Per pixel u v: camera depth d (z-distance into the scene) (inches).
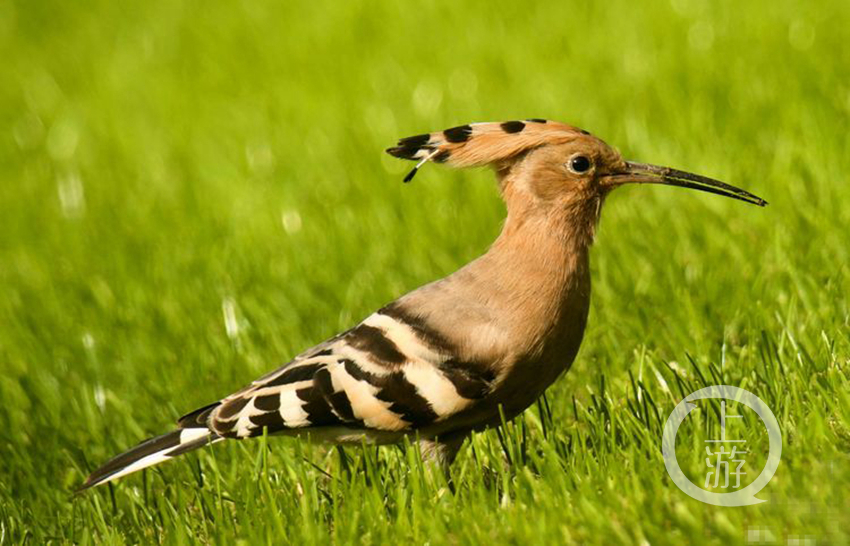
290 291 656.4
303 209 772.6
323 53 1102.4
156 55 1188.5
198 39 1209.4
